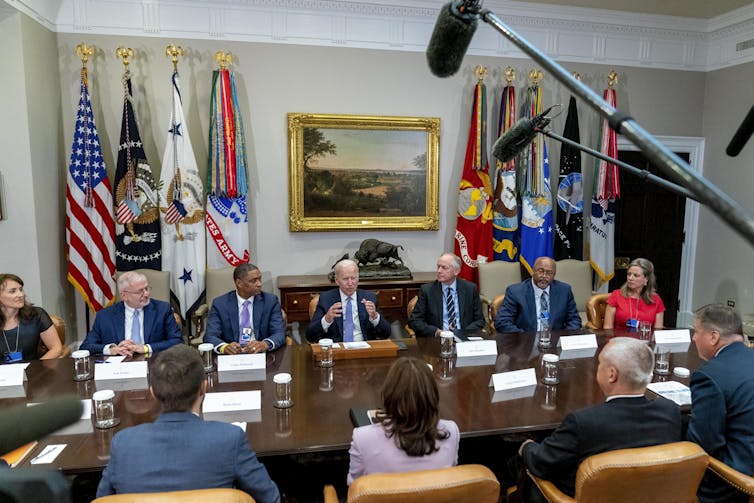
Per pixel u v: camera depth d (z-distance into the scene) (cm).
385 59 481
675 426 164
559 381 233
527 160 493
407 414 146
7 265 385
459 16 82
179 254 444
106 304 433
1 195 376
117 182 427
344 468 228
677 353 276
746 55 500
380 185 491
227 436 144
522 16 492
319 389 222
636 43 523
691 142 551
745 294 513
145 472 137
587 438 158
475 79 498
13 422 25
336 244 496
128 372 236
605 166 503
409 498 128
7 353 275
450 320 352
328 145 477
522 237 499
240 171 447
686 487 152
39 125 394
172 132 431
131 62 438
